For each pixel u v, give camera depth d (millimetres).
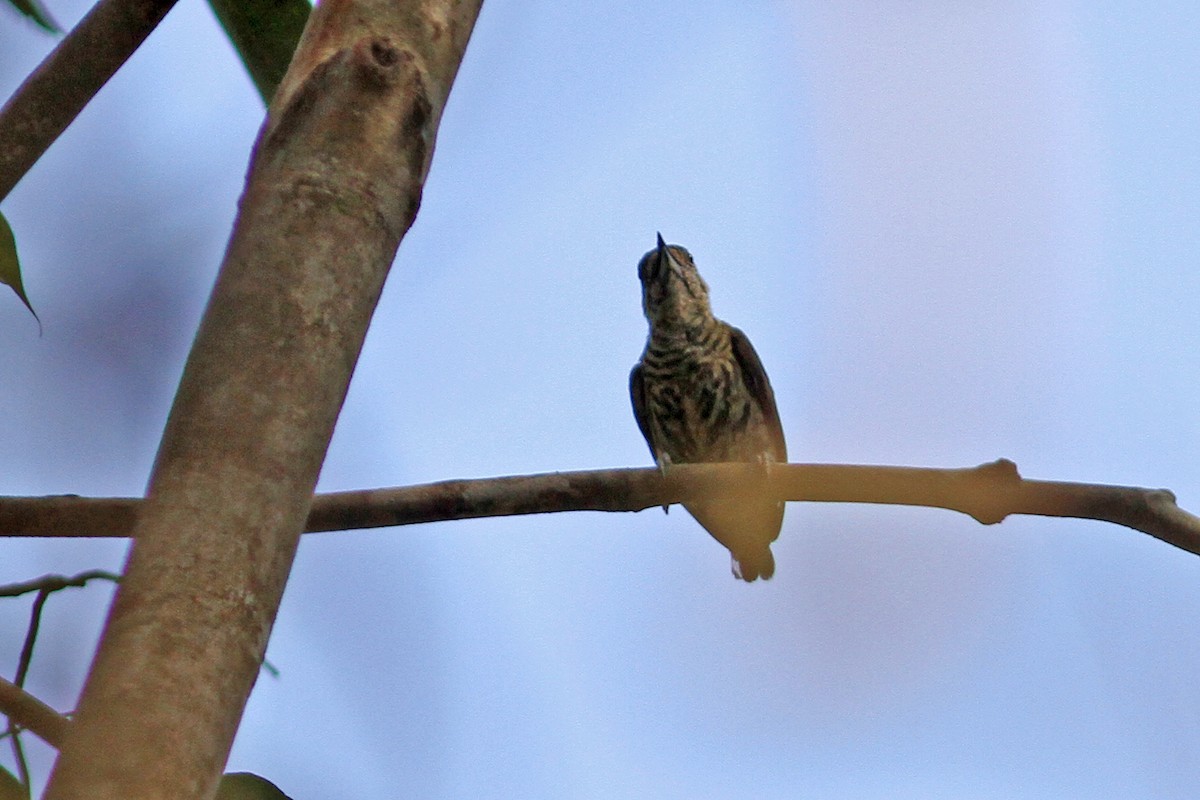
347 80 4703
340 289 4328
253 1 8133
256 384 4074
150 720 3449
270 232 4355
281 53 8273
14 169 6723
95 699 3494
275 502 3924
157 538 3771
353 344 4320
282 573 3893
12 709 5277
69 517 6773
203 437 3967
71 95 6812
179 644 3590
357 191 4500
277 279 4270
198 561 3742
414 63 4852
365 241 4445
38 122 6766
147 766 3379
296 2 8148
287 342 4176
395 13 4949
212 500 3848
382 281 4500
